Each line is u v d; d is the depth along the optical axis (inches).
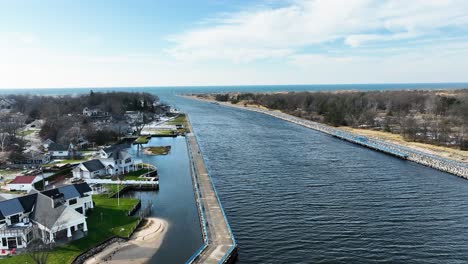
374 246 2197.3
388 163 4345.5
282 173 3818.9
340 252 2132.1
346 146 5447.8
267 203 2925.7
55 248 2105.1
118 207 2859.3
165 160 4820.4
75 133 5364.2
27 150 4562.0
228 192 3198.8
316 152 4950.8
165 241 2324.1
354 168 4069.9
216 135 6466.5
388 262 2015.3
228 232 2347.4
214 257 2015.3
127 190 3447.3
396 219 2603.3
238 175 3742.6
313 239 2295.8
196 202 3117.6
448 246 2203.5
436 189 3309.5
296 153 4862.2
